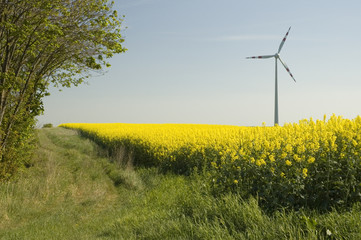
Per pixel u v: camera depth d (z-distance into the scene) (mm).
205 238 4910
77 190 10430
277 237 4520
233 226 5191
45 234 6684
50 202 9078
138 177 12055
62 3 9484
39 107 12328
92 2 10219
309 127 9750
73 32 10227
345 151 6219
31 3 8750
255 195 6184
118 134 22266
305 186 5707
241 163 6957
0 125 10398
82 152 19719
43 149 18297
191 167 11953
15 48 10414
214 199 6434
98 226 7086
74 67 13203
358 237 4078
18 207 8297
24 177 11117
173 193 8852
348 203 5355
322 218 4906
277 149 6969
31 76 11617
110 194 10453
